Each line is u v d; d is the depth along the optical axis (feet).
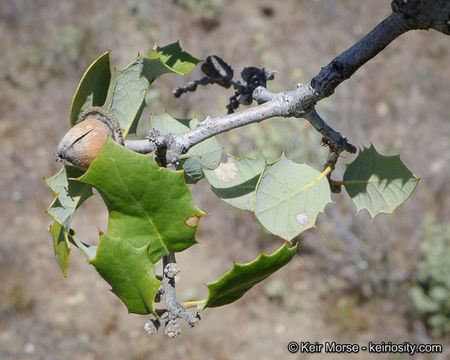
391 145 24.03
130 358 18.12
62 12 32.48
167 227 2.69
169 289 2.77
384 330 18.13
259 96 3.51
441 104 26.66
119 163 2.54
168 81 25.68
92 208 22.66
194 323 2.73
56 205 3.02
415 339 17.60
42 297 19.76
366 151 3.54
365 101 26.43
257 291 20.02
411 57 28.96
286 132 19.25
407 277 18.93
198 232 21.74
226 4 33.96
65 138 3.15
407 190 3.42
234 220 21.54
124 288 2.66
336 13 31.53
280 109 3.06
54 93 28.35
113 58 30.09
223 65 4.26
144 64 3.62
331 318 18.86
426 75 28.02
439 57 29.14
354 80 27.20
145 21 31.53
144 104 3.69
